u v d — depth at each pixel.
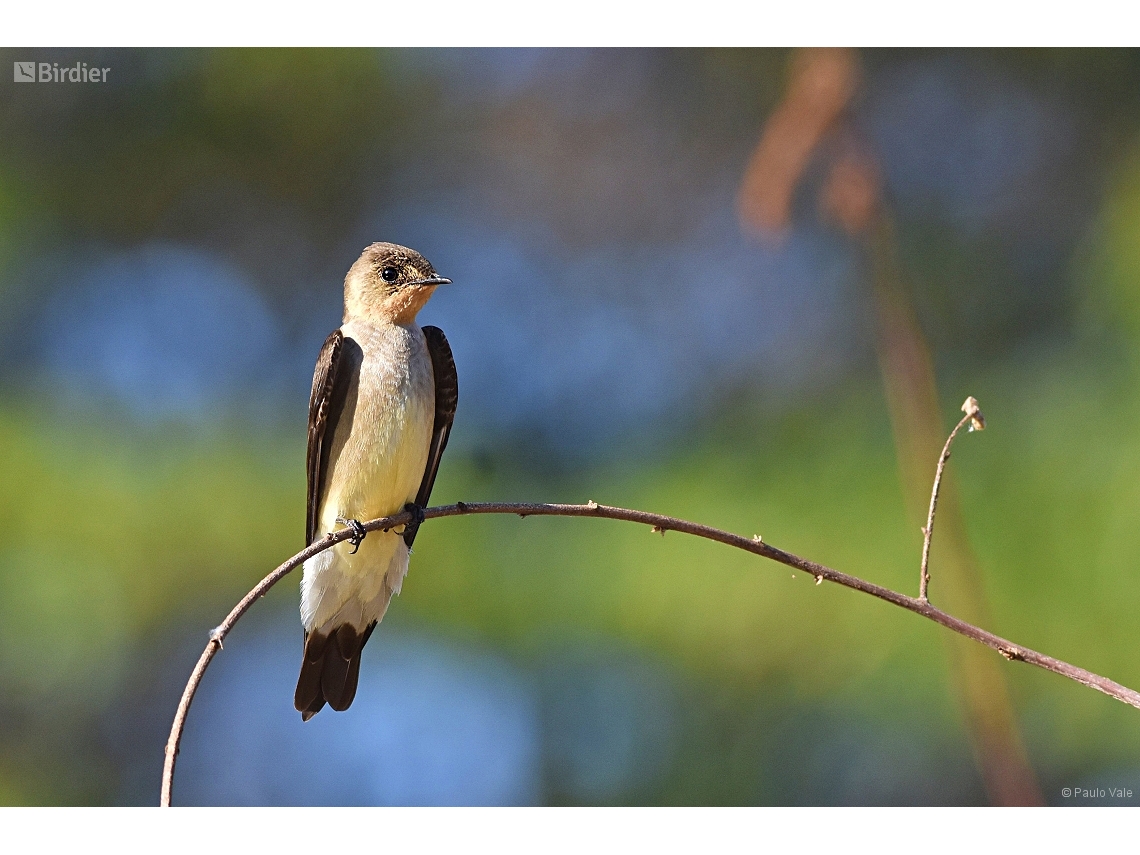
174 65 17.77
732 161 20.19
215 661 15.70
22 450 13.70
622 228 20.14
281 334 18.47
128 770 15.85
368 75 18.59
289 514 14.05
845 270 17.05
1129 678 11.55
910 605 6.44
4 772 15.22
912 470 8.86
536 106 20.25
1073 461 12.57
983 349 16.17
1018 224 18.50
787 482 13.37
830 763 12.79
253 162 18.50
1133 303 13.11
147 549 13.52
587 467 15.58
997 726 7.28
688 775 12.92
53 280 16.72
